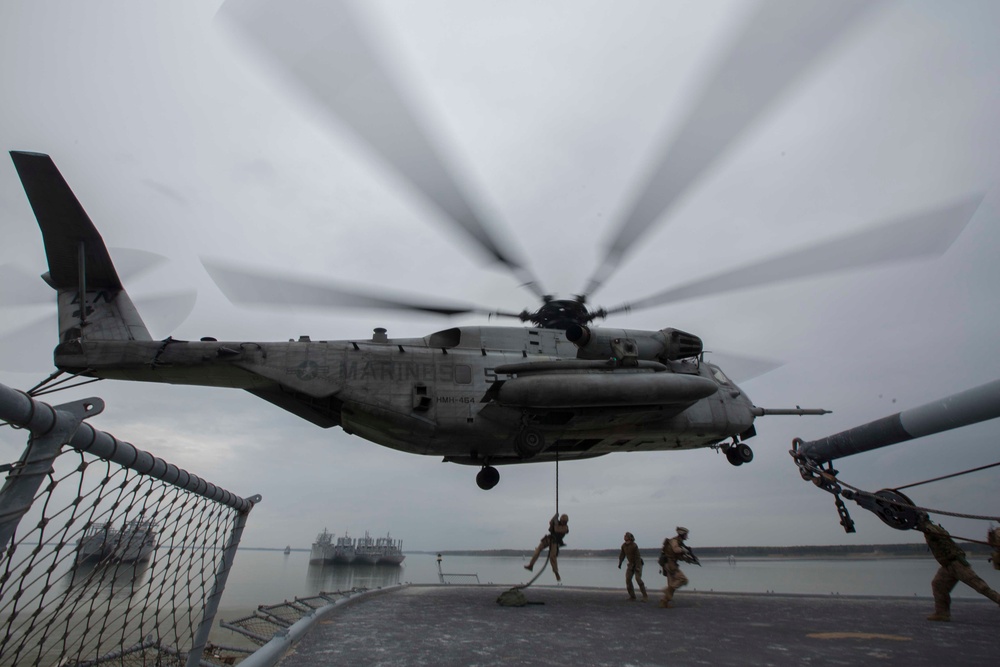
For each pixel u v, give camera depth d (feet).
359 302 33.35
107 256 38.50
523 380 35.50
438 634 21.27
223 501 14.38
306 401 38.88
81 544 8.66
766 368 45.29
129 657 17.17
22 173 32.58
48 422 7.36
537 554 33.68
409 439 37.65
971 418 15.58
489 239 28.22
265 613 28.17
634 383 35.94
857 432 20.18
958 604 30.55
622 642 19.49
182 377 36.94
